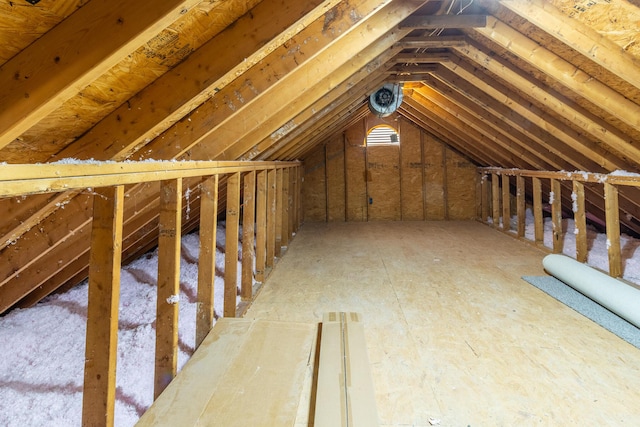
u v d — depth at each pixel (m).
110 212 0.97
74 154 1.16
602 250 3.79
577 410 1.32
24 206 1.18
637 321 1.95
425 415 1.29
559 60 2.14
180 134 1.49
